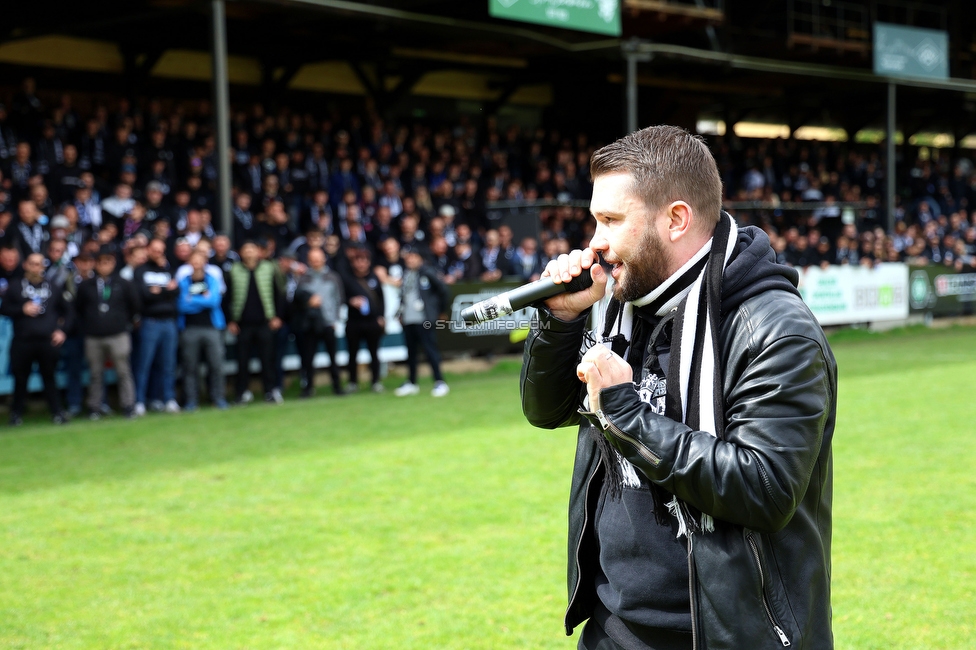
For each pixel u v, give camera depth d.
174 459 7.38
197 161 13.73
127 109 14.31
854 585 4.48
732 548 1.71
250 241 10.45
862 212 22.02
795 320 1.71
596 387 1.77
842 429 8.12
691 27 17.50
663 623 1.81
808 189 21.97
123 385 9.54
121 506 6.01
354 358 11.31
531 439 8.01
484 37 14.04
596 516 1.97
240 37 16.55
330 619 4.15
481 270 13.66
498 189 17.19
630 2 15.91
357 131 16.22
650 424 1.71
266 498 6.16
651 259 1.79
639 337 1.93
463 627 4.04
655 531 1.84
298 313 10.80
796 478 1.65
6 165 12.23
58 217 9.48
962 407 9.14
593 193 1.86
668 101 22.16
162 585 4.60
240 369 10.44
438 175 16.47
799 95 23.39
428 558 4.93
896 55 19.45
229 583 4.62
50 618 4.20
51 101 15.70
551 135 19.75
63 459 7.43
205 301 9.97
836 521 5.46
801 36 19.80
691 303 1.78
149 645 3.90
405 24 12.98
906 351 14.40
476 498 6.09
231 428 8.77
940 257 19.72
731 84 22.64
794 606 1.73
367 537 5.30
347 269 11.85
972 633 3.92
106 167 13.25
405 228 13.55
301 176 14.65
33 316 9.05
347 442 7.98
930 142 31.00
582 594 2.02
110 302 9.40
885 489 6.14
